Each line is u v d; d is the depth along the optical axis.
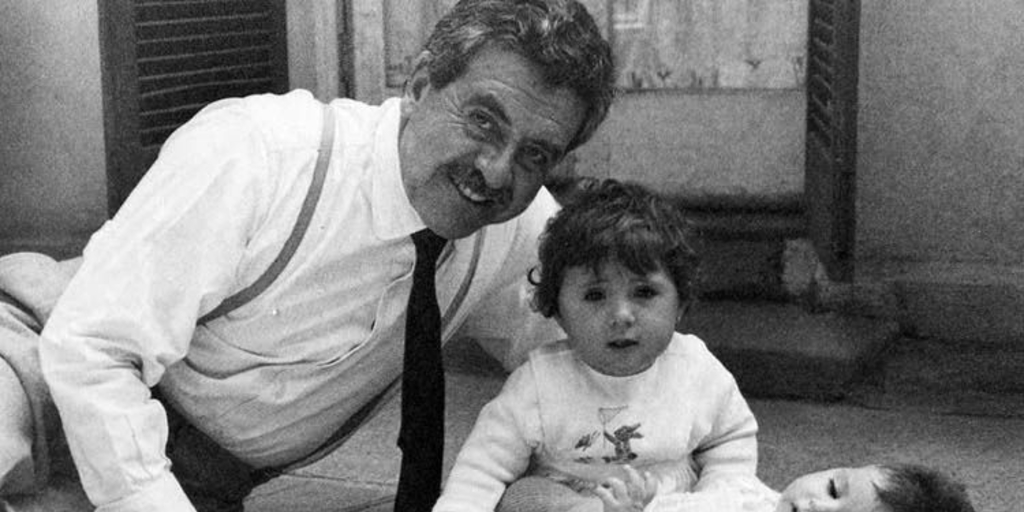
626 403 3.06
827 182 5.55
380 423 4.93
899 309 5.74
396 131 2.79
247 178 2.72
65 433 2.75
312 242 2.78
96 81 6.48
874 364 5.48
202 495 3.09
